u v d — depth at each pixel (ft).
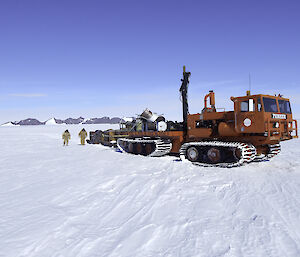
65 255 10.09
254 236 10.57
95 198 17.30
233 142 27.45
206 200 15.08
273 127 25.86
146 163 28.86
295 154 35.83
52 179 23.22
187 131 32.65
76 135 128.47
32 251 10.43
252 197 15.05
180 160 32.58
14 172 27.30
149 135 38.70
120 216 14.11
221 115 28.78
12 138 103.45
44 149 53.72
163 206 14.61
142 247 10.32
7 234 11.99
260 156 29.86
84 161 33.12
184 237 10.88
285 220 11.89
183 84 35.45
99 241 11.19
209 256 9.27
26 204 16.40
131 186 19.21
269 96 25.88
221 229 11.37
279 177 19.51
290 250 9.39
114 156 36.58
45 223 13.23
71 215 14.37
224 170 23.20
